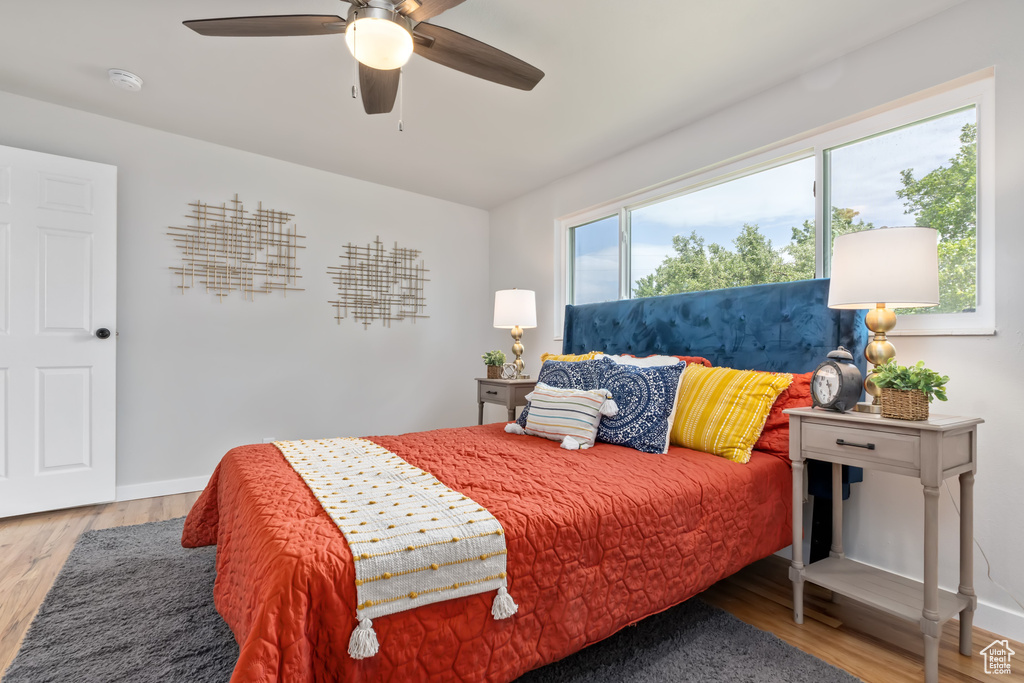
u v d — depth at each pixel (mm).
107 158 2896
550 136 3033
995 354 1732
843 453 1600
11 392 2545
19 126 2656
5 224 2537
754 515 1744
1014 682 1407
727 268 2768
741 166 2629
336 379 3797
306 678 900
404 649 1002
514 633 1157
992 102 1786
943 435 1396
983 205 1802
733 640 1594
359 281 3916
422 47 1712
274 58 2271
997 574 1711
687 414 2100
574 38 2072
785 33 2023
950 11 1852
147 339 3031
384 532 1089
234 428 3344
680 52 2164
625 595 1374
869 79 2080
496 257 4625
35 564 2064
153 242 3049
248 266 3402
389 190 4078
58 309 2666
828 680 1394
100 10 1946
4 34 2104
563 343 3568
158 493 3049
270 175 3482
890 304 1663
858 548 2070
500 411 4496
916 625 1715
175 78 2449
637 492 1482
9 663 1403
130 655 1450
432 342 4336
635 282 3330
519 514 1255
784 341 2205
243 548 1188
